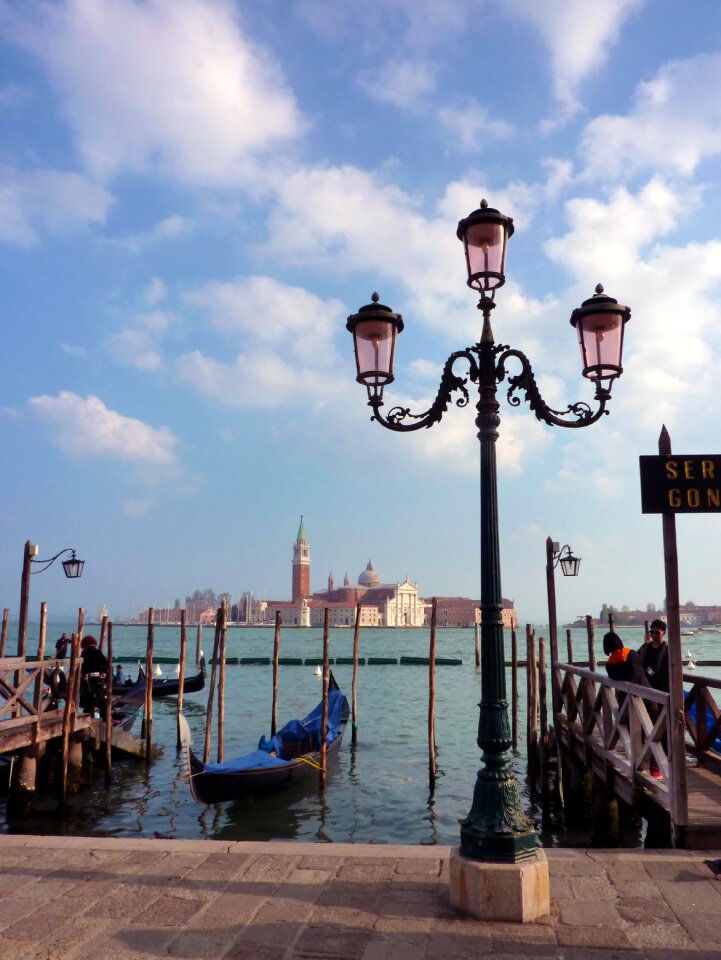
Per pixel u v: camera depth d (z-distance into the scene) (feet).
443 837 39.73
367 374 19.92
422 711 93.76
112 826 41.55
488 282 19.16
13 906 17.71
